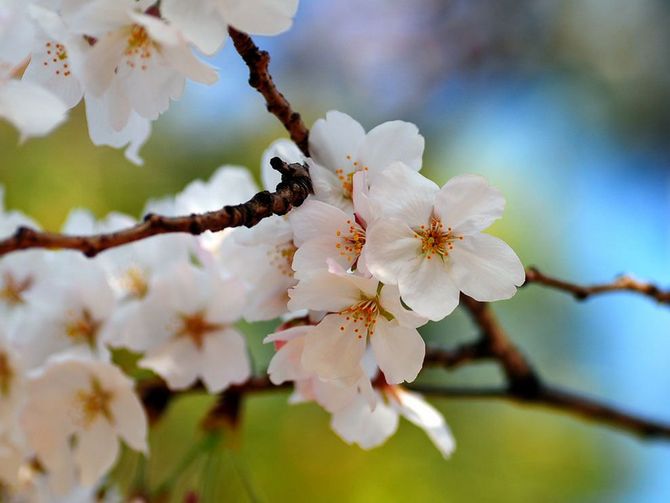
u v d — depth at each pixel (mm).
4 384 580
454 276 519
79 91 537
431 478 803
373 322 521
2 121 767
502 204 521
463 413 846
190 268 581
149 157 839
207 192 597
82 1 517
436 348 626
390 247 517
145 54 521
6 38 520
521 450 851
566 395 649
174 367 581
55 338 591
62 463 577
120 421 574
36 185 778
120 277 604
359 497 778
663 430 654
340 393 543
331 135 537
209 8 511
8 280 599
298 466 773
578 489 854
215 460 609
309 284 517
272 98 531
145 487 604
